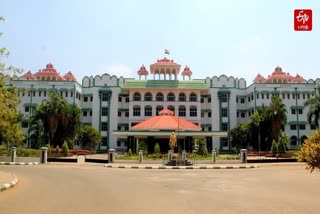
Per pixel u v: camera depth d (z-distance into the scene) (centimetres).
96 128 7769
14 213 956
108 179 2008
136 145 5694
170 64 7900
